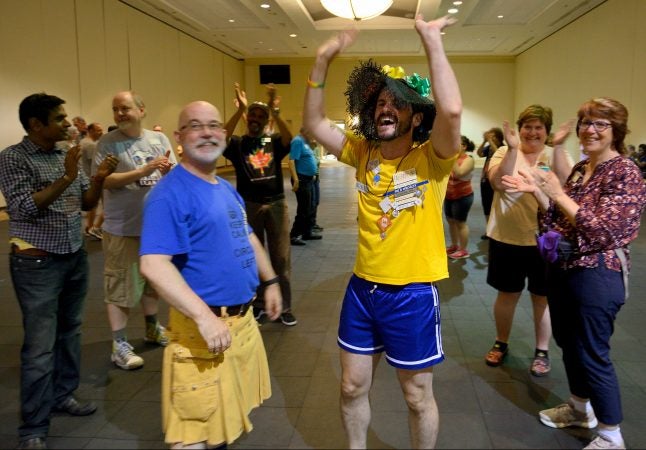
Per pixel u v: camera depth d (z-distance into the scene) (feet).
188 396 5.53
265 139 11.90
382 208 5.82
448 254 19.01
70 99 36.09
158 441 7.43
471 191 18.28
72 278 7.90
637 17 38.52
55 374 8.10
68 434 7.59
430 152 5.75
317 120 6.50
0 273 17.04
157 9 45.93
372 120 6.04
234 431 5.74
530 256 9.22
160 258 5.27
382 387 9.02
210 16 49.03
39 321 7.18
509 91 75.15
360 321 6.06
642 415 7.97
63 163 7.75
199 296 5.66
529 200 9.16
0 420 8.02
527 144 9.39
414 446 6.22
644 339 11.05
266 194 11.69
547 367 9.39
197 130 5.69
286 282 12.05
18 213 7.19
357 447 6.40
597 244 6.53
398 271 5.73
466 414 8.08
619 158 6.71
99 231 23.13
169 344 5.78
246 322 6.03
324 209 32.17
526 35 58.39
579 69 49.85
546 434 7.53
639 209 6.48
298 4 43.52
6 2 29.84
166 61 52.06
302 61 75.31
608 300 6.58
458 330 11.70
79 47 37.11
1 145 29.58
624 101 40.81
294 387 9.06
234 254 5.85
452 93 5.24
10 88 30.22
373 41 59.82
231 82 72.69
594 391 6.79
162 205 5.42
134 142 10.07
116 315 9.87
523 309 13.03
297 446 7.25
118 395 8.80
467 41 62.23
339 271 17.19
